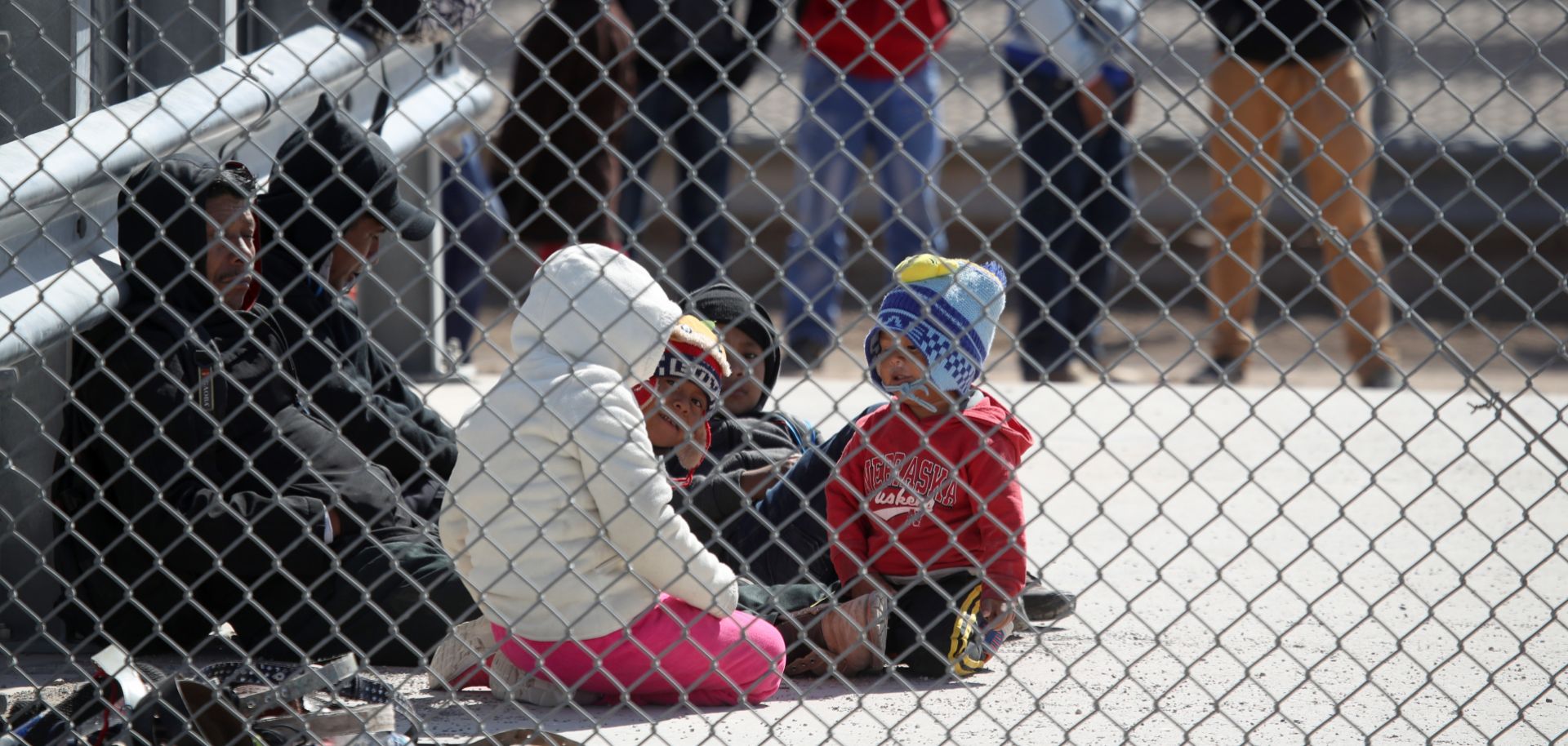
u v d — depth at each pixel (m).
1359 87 26.05
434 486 14.27
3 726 10.21
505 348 37.47
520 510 10.16
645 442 10.70
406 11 16.84
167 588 12.34
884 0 28.77
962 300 11.67
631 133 28.25
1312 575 15.30
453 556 11.13
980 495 12.05
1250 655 12.69
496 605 11.07
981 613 12.12
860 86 29.62
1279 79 25.06
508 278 47.69
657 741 10.46
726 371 12.95
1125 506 18.33
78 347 12.24
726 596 11.06
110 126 12.00
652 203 29.97
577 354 10.81
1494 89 53.12
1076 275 9.50
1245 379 34.19
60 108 12.51
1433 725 10.88
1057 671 12.34
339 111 13.50
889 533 10.50
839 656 11.59
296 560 12.13
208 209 12.27
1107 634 13.44
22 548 12.55
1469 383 9.62
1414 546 16.38
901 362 11.81
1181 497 18.70
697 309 14.56
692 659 11.13
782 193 51.00
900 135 29.80
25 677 11.05
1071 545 9.93
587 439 10.54
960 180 51.84
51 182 10.94
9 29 12.43
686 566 10.57
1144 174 49.69
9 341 10.27
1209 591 14.82
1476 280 47.88
